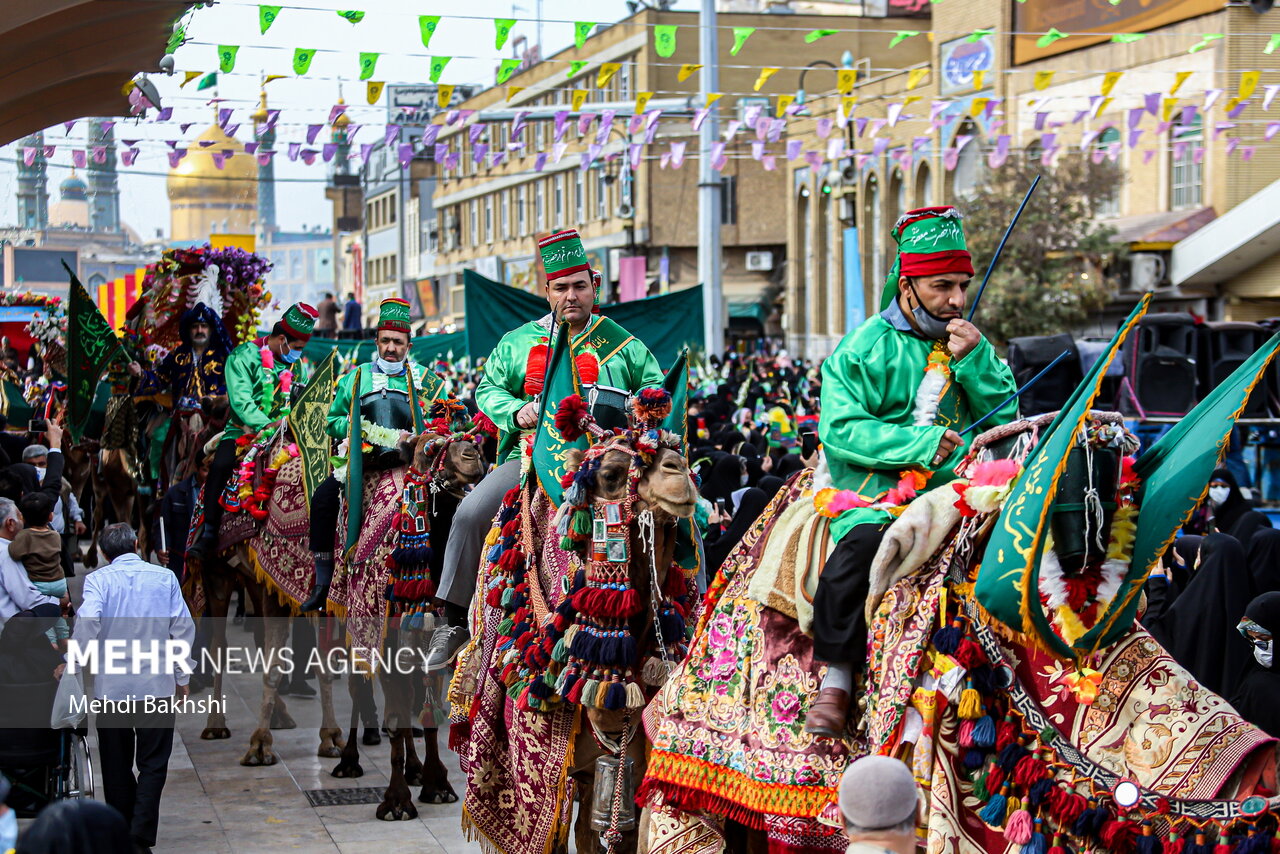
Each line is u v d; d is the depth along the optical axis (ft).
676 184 174.40
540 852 21.43
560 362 23.24
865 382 17.92
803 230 167.22
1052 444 15.37
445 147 44.09
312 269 388.57
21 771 25.58
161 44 33.32
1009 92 116.98
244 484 34.99
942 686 15.60
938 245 17.94
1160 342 50.08
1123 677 15.60
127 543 26.58
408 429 31.78
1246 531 33.50
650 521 20.02
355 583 29.43
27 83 33.88
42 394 71.87
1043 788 14.98
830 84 162.81
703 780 18.13
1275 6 97.30
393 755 28.37
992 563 15.44
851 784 13.88
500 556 23.08
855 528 17.24
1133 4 105.70
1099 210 109.40
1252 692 22.17
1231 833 14.26
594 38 160.25
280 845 26.48
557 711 21.48
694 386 63.62
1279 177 100.32
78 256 139.95
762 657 18.11
